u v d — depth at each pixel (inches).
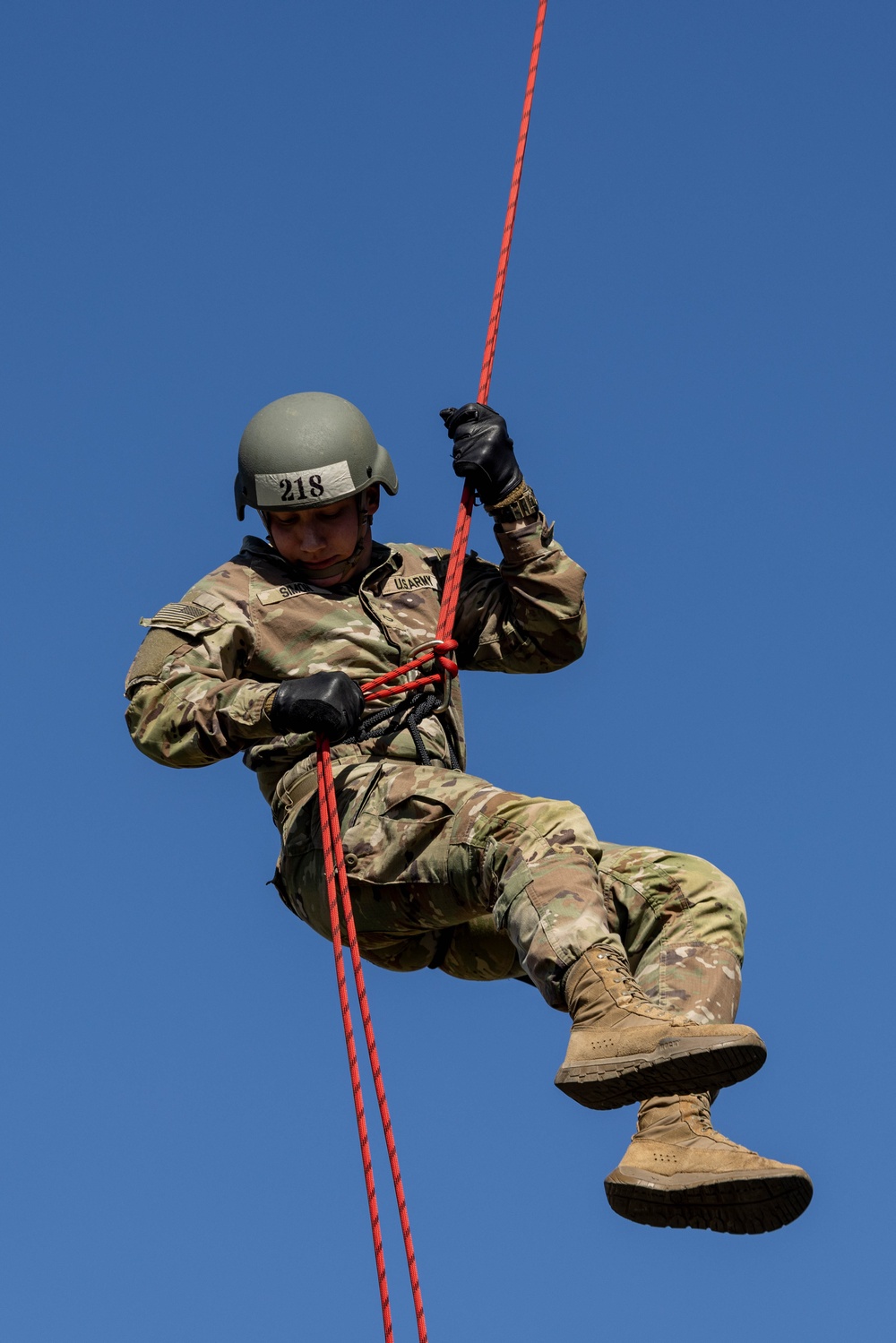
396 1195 486.0
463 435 592.4
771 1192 474.3
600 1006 494.6
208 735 554.9
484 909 543.8
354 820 558.3
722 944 533.3
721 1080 477.1
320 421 597.6
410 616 599.2
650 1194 482.9
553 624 594.9
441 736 590.6
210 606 586.2
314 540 596.4
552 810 530.6
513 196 607.8
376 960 595.8
